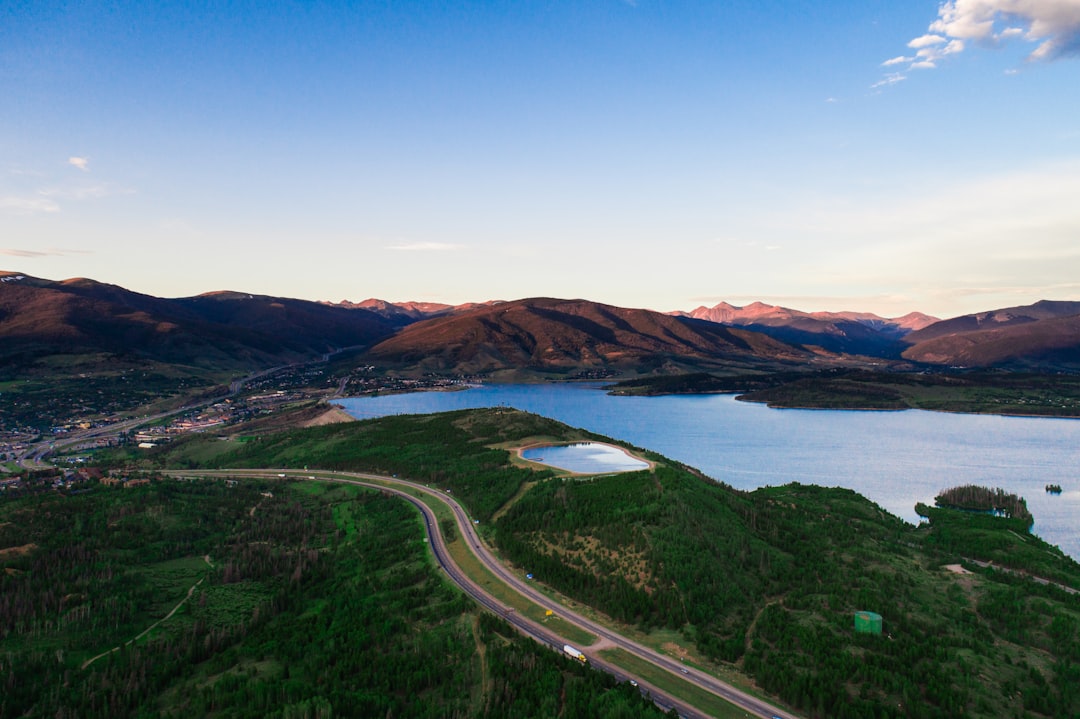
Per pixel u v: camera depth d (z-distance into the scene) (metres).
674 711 123.56
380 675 148.88
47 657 159.12
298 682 146.00
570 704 127.44
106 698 142.62
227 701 141.25
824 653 146.12
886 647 148.88
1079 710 128.75
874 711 126.62
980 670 141.50
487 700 133.62
